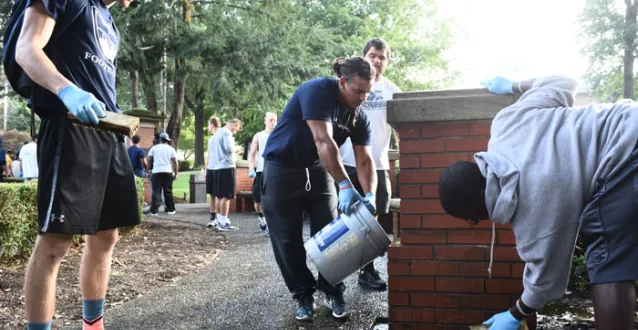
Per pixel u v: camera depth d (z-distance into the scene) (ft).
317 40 78.74
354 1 101.45
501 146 6.85
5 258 16.26
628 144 6.14
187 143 162.20
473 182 6.79
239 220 31.96
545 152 6.49
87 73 8.70
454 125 9.43
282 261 11.59
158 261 18.44
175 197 57.88
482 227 9.38
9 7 50.98
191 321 11.60
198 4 71.51
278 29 73.51
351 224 10.09
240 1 75.46
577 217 6.40
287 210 11.44
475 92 9.30
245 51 69.97
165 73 77.97
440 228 9.56
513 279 9.25
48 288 8.39
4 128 164.55
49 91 8.25
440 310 9.58
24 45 7.72
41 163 8.27
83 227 8.39
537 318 10.20
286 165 11.37
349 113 11.36
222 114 77.97
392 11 100.48
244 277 15.97
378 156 14.78
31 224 17.11
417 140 9.62
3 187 16.05
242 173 38.40
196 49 67.36
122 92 92.94
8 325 11.05
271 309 12.44
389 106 9.48
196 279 15.85
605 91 73.97
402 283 9.73
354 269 10.28
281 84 72.54
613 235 6.11
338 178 10.42
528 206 6.40
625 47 66.13
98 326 9.41
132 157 35.27
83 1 8.59
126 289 14.39
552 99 7.18
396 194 25.49
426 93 9.57
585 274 11.94
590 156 6.40
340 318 11.41
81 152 8.41
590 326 9.75
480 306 9.41
